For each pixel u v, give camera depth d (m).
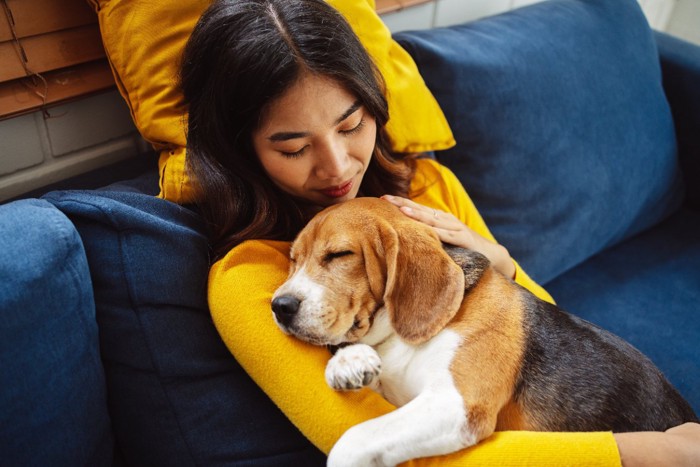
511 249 1.60
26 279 0.79
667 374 1.50
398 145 1.36
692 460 0.85
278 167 1.00
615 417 0.95
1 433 0.78
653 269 1.84
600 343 1.02
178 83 1.08
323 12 0.99
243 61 0.92
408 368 0.92
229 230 1.04
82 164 1.37
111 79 1.30
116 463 1.03
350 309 0.92
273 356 0.88
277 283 0.98
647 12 2.73
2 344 0.77
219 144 1.03
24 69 1.18
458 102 1.52
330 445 0.83
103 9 1.13
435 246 0.94
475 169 1.56
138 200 1.02
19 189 1.28
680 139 2.06
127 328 0.94
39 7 1.19
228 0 0.98
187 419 0.95
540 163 1.60
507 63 1.58
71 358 0.85
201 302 0.98
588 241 1.73
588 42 1.75
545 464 0.79
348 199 1.09
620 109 1.76
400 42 1.55
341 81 0.94
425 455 0.80
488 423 0.83
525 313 0.99
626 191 1.78
